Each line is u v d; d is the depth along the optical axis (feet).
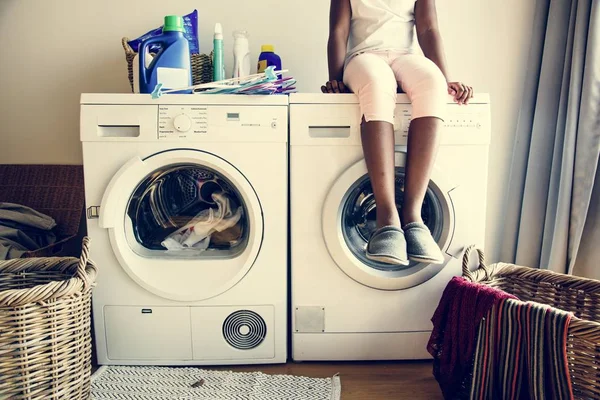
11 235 5.21
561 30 5.68
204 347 4.72
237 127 4.51
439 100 4.37
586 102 5.19
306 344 4.77
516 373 3.61
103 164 4.52
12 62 6.54
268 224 4.60
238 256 4.66
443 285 4.75
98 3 6.45
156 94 4.46
